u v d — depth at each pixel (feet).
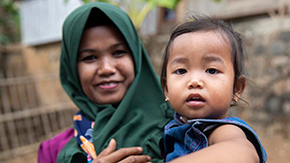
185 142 3.37
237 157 2.28
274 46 14.29
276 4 14.20
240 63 3.56
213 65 3.16
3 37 24.53
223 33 3.34
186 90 3.20
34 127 17.47
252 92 14.85
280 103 14.11
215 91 3.11
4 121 16.34
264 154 3.07
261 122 14.53
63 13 20.65
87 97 5.08
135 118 4.61
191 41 3.25
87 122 4.84
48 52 23.11
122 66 4.73
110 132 4.47
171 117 4.75
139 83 4.99
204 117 3.20
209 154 2.30
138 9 11.18
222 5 15.65
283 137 13.70
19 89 21.40
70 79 5.17
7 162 14.65
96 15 4.89
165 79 3.89
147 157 3.99
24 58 25.27
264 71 14.58
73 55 4.80
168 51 3.61
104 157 3.81
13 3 27.07
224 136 2.84
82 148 4.50
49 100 21.09
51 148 5.03
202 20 3.63
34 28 23.67
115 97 4.73
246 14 15.02
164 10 18.61
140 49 5.10
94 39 4.65
